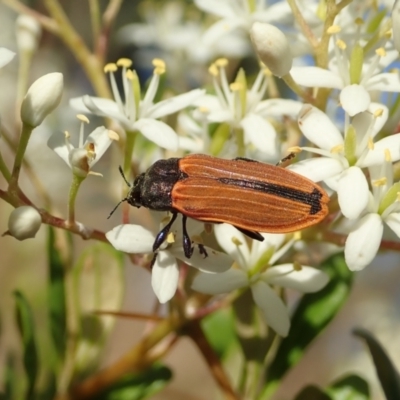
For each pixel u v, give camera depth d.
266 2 0.09
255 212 0.06
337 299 0.08
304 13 0.08
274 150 0.07
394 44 0.07
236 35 0.11
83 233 0.07
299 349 0.08
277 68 0.07
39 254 0.13
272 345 0.08
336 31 0.07
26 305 0.08
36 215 0.06
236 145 0.08
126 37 0.12
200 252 0.07
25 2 0.14
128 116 0.07
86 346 0.08
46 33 0.15
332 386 0.08
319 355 0.17
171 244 0.07
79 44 0.09
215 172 0.07
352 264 0.06
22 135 0.07
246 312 0.08
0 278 0.13
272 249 0.07
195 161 0.07
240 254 0.07
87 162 0.06
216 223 0.07
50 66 0.16
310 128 0.07
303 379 0.17
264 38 0.07
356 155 0.07
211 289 0.07
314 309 0.08
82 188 0.13
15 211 0.06
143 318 0.08
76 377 0.08
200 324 0.08
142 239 0.07
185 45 0.11
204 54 0.11
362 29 0.08
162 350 0.08
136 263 0.07
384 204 0.07
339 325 0.16
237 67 0.11
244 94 0.08
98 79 0.09
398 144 0.07
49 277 0.08
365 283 0.16
